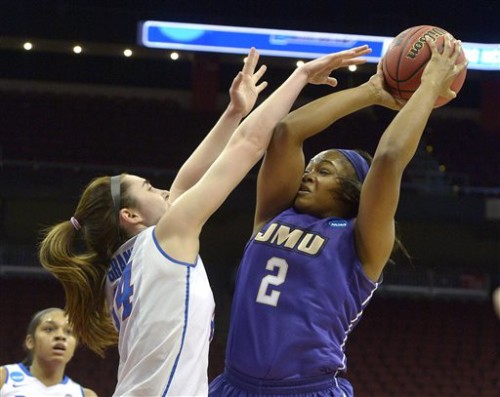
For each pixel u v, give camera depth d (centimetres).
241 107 509
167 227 430
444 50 473
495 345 2469
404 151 436
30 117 2716
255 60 513
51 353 852
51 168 2416
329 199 479
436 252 2648
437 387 2294
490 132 2966
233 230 2620
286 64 2469
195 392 420
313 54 2302
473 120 3069
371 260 456
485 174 2741
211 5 2862
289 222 477
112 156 2598
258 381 448
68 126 2698
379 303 2602
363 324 2498
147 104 2883
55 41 2314
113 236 460
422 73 475
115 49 2389
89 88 3006
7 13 2303
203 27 2298
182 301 420
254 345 450
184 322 420
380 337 2452
